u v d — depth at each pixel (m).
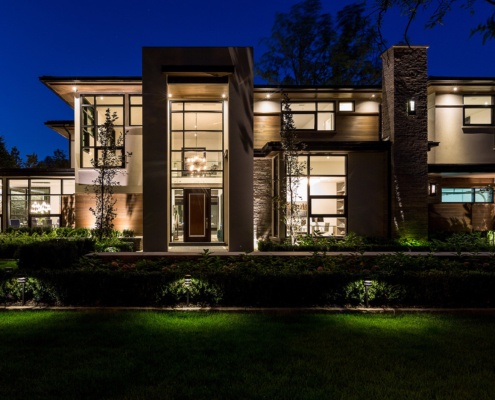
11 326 5.64
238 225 13.56
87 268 7.35
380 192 14.63
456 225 16.31
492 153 16.95
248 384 3.86
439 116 16.91
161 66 13.54
